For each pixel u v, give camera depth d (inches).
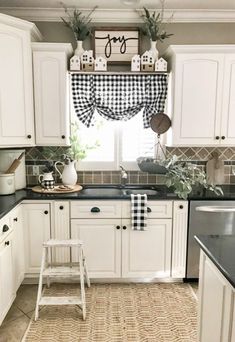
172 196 105.3
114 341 80.5
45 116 110.3
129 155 126.3
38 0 105.7
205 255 59.9
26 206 104.4
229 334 48.3
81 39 113.3
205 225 107.0
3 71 97.4
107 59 118.5
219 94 110.7
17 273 98.1
